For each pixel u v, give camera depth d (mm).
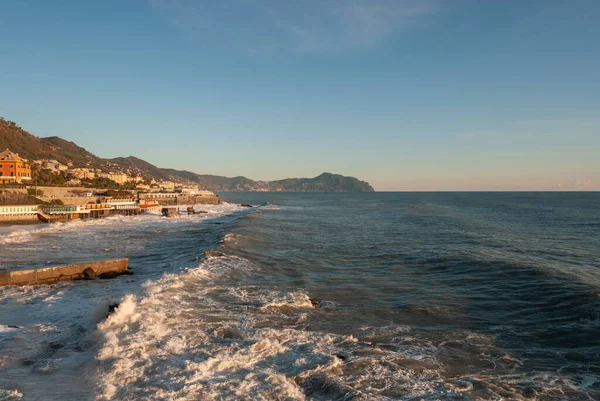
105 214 87875
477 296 20391
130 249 39000
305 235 47156
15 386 10594
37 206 74812
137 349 12758
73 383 10766
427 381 11328
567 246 37188
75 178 167250
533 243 39000
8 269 28594
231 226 55906
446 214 83250
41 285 23578
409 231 50969
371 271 26797
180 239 47062
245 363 12031
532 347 13992
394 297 20422
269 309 17812
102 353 12461
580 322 16062
